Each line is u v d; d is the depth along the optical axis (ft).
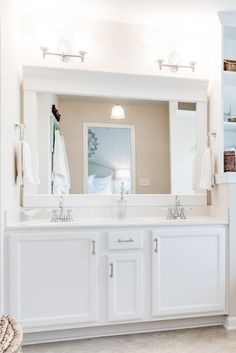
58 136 8.79
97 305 7.22
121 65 9.12
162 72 9.32
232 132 9.77
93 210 8.79
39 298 6.94
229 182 8.10
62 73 8.70
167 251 7.63
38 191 8.55
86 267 7.18
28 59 8.61
